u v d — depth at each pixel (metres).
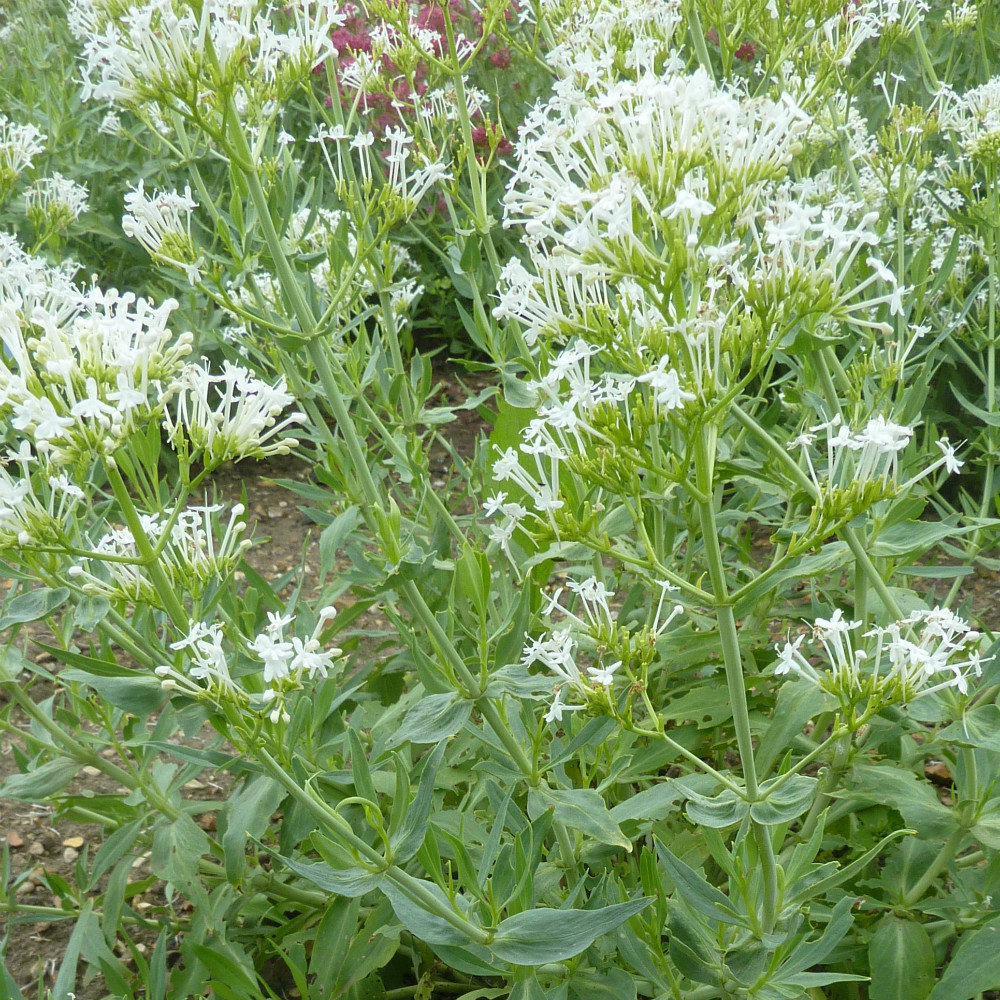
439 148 0.91
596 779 0.71
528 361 0.69
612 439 0.42
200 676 0.43
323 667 0.43
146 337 0.44
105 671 0.46
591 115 0.41
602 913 0.45
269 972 0.71
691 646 0.69
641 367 0.42
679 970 0.50
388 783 0.66
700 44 0.69
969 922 0.60
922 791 0.59
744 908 0.48
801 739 0.69
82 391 0.43
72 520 0.49
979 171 1.17
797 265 0.40
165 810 0.65
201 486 1.42
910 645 0.42
